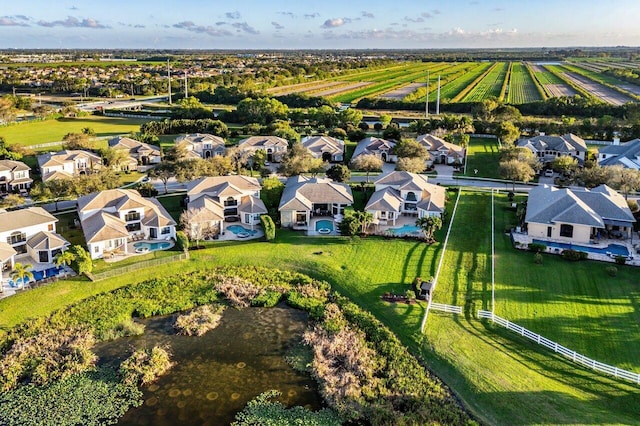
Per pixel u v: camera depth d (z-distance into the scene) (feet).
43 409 150.92
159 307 205.67
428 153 417.90
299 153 389.39
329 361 172.86
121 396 157.07
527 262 235.61
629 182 308.81
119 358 175.63
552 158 431.84
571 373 161.58
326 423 147.23
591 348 173.58
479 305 200.34
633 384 155.94
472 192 347.15
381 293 211.20
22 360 171.83
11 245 236.02
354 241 260.62
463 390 158.30
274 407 152.66
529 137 513.86
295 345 183.73
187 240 247.91
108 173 330.54
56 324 192.13
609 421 141.49
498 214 302.86
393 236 265.95
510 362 166.91
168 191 345.92
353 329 190.70
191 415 149.48
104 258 240.12
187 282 224.53
